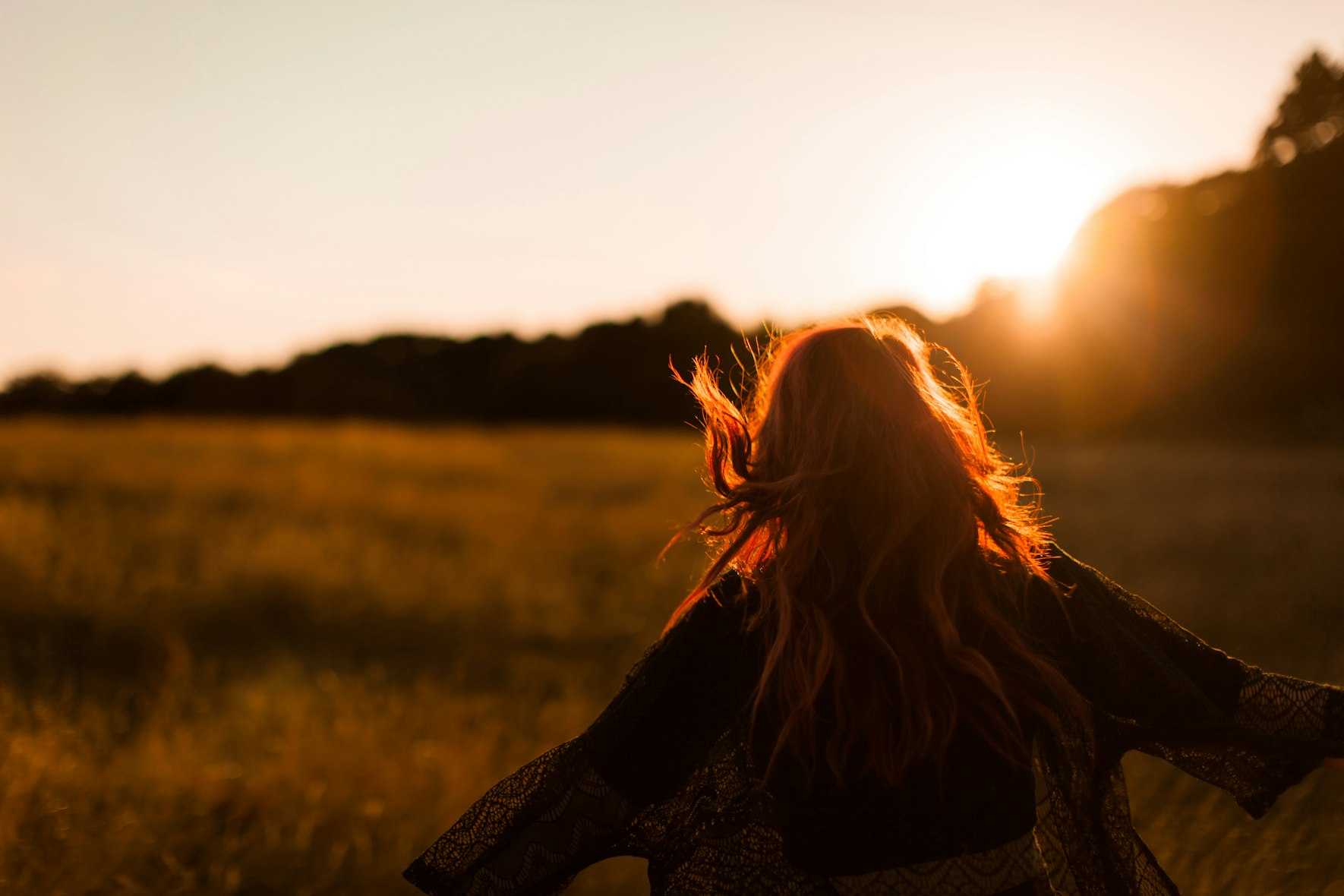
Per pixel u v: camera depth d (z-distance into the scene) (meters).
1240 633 5.80
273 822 3.29
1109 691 1.37
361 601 6.99
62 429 17.92
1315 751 1.33
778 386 1.43
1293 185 43.47
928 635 1.29
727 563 1.40
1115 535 10.08
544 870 1.28
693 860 1.32
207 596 6.67
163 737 4.18
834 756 1.22
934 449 1.36
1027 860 1.26
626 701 1.32
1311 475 16.73
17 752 3.33
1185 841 2.88
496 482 15.74
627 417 46.06
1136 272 44.03
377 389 41.50
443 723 4.36
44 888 2.72
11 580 6.42
